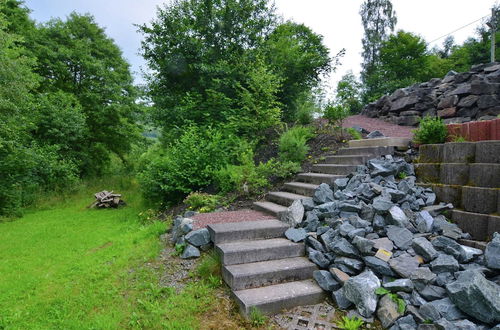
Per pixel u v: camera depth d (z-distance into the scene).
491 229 2.86
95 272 3.47
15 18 11.64
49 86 12.55
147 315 2.62
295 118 9.66
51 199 9.00
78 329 2.47
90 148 13.59
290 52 10.52
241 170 5.64
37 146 9.70
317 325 2.54
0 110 7.86
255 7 10.55
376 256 2.85
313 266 3.23
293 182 5.31
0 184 7.91
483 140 3.66
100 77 13.56
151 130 10.28
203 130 7.80
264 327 2.51
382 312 2.46
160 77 10.20
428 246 2.80
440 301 2.38
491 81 7.16
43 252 4.42
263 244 3.46
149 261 3.59
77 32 13.80
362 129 7.34
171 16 9.92
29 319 2.68
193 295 2.89
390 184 3.87
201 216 4.54
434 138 4.20
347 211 3.56
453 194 3.40
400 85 17.27
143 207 7.16
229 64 9.56
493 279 2.46
